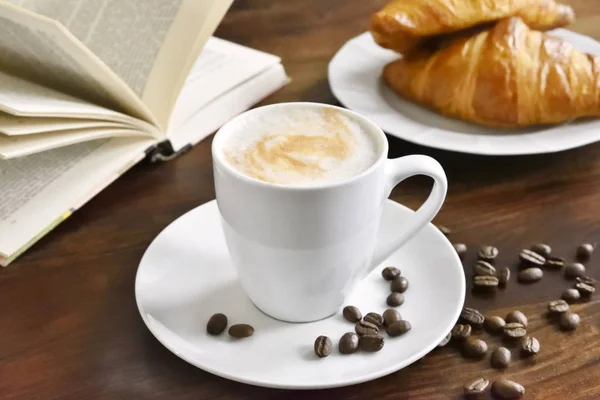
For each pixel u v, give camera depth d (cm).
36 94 46
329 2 76
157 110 49
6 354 37
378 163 35
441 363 36
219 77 55
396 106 55
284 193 34
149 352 37
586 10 73
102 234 44
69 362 37
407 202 46
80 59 44
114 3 50
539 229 44
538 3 55
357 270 37
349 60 59
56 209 44
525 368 36
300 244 35
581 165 49
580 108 50
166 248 40
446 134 50
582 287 40
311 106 39
